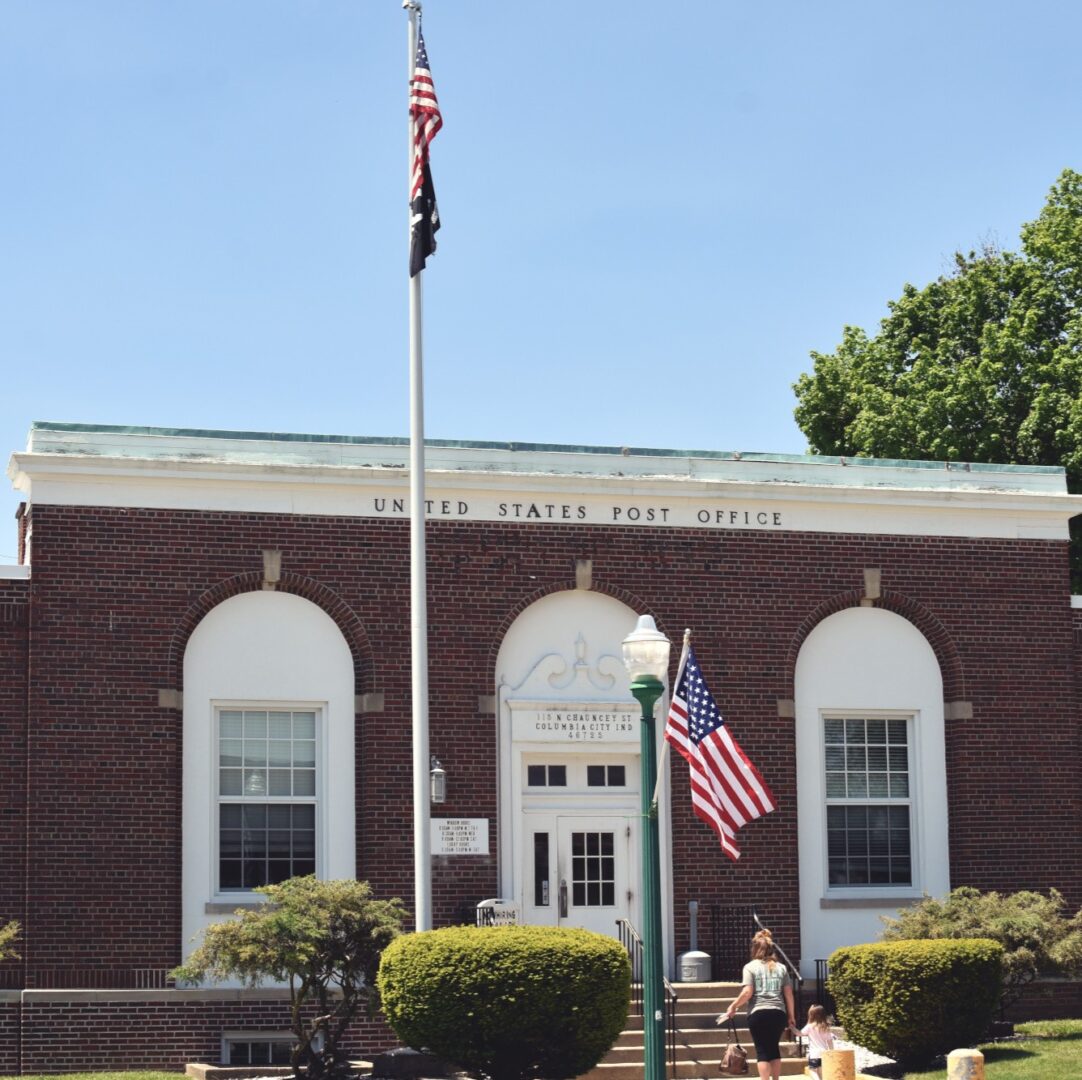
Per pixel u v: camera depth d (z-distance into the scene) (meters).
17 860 26.64
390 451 28.98
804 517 30.53
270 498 28.27
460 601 28.86
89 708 27.11
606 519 29.66
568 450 29.77
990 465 31.75
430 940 22.59
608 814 29.22
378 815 27.98
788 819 29.67
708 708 21.27
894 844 30.58
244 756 28.00
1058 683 31.34
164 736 27.30
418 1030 22.39
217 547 27.94
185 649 27.78
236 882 27.69
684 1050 26.22
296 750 28.23
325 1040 25.02
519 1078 22.55
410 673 28.47
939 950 25.38
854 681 30.59
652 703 20.56
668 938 28.92
